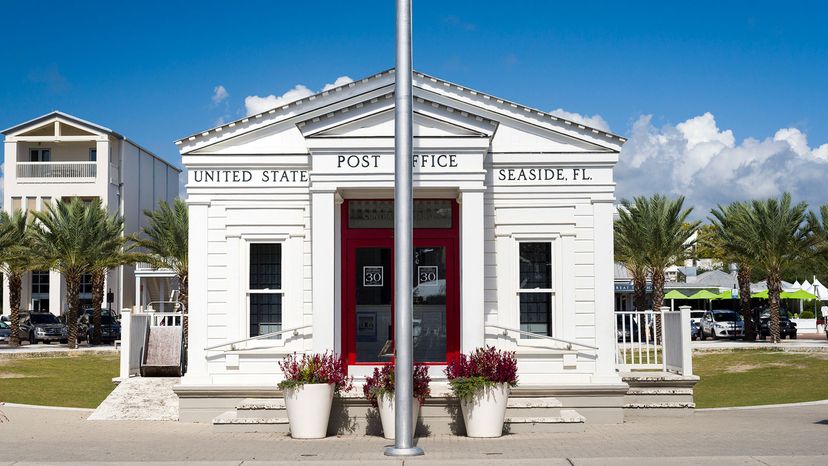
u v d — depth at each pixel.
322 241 14.37
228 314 15.23
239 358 15.16
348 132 14.53
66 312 50.59
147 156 61.12
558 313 15.16
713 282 56.19
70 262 39.56
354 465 9.80
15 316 41.50
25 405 18.33
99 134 54.22
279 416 13.72
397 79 11.30
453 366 13.02
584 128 15.34
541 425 13.23
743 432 12.76
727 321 46.47
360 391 13.69
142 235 59.00
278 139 15.50
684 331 15.92
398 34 11.32
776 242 39.25
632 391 15.84
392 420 12.71
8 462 10.00
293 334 15.15
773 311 39.94
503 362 12.77
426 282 15.46
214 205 15.38
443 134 14.48
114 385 25.30
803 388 24.06
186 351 18.72
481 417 12.60
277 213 15.36
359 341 15.34
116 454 10.81
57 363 32.44
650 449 10.75
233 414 13.97
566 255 15.26
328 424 13.31
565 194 15.36
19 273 41.62
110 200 54.50
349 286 15.41
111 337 46.00
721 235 42.22
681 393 15.80
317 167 14.48
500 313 15.20
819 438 11.80
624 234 40.19
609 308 15.14
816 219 38.97
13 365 31.19
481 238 14.35
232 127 15.44
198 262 15.29
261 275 15.40
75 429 13.99
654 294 40.66
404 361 10.97
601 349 15.08
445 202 15.54
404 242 11.13
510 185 15.36
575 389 14.57
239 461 10.08
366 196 15.44
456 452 10.98
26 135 54.66
